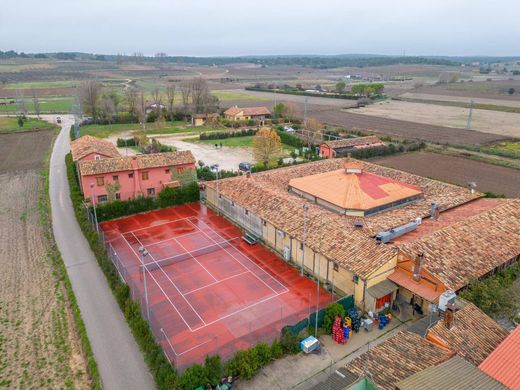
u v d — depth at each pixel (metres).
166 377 24.97
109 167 56.50
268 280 38.75
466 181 68.56
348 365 24.30
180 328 31.88
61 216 53.84
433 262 34.03
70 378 26.84
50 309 34.06
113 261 41.78
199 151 91.00
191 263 41.75
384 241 37.47
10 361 28.27
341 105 168.62
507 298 29.77
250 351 27.03
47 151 91.75
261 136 76.44
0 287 37.19
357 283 34.06
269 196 48.66
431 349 24.44
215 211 55.81
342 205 45.78
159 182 60.09
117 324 32.09
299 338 29.78
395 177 58.66
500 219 42.34
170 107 140.12
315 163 64.62
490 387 19.84
